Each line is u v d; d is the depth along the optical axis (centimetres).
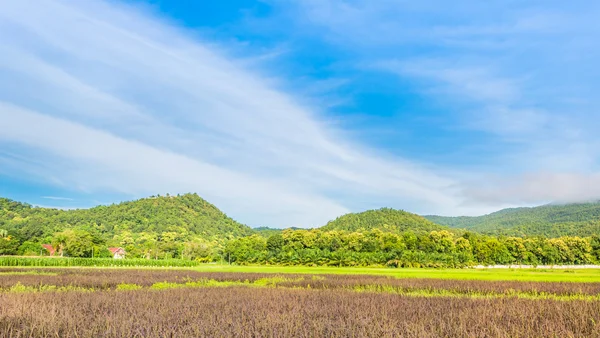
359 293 2878
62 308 1778
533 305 2114
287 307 1980
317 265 11050
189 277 4794
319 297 2503
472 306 2088
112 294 2581
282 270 7944
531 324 1510
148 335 1265
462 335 1330
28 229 14562
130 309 1786
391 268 9800
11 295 2344
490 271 8388
